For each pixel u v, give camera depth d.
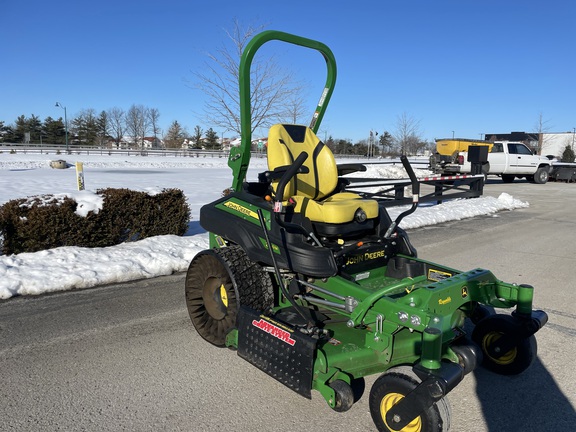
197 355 3.84
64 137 79.75
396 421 2.65
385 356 3.09
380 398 2.74
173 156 48.19
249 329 3.32
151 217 7.09
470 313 3.64
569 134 58.38
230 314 3.75
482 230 9.94
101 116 80.50
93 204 6.45
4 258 5.61
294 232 3.51
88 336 4.10
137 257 6.04
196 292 4.18
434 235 9.28
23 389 3.25
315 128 4.80
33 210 5.99
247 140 4.14
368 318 3.16
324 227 3.60
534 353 3.49
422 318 2.84
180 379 3.46
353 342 3.35
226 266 3.71
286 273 3.84
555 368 3.76
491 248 8.16
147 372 3.54
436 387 2.46
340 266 3.51
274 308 3.87
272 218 3.57
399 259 3.94
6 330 4.17
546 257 7.54
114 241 6.69
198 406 3.12
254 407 3.13
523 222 11.11
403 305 2.97
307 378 2.88
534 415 3.12
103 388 3.30
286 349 3.02
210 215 4.13
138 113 78.38
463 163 20.98
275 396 3.27
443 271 3.66
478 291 3.28
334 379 2.88
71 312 4.62
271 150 3.99
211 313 4.04
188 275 4.19
